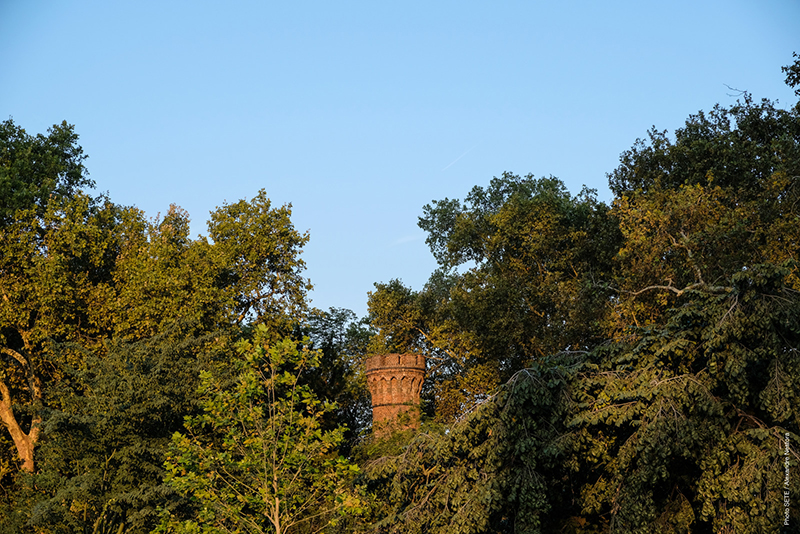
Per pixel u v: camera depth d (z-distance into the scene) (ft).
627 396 58.18
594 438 60.44
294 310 129.70
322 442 58.85
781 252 81.61
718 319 56.70
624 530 55.77
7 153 121.08
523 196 138.62
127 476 72.33
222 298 115.65
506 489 60.13
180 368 80.12
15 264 114.52
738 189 99.09
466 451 63.41
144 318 109.81
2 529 77.71
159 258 115.96
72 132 130.82
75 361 106.73
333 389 148.25
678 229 91.40
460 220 135.95
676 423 54.70
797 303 54.80
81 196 120.26
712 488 53.88
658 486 59.47
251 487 59.77
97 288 115.85
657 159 115.75
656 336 62.23
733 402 57.16
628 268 98.78
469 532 58.44
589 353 67.05
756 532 50.19
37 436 107.76
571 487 63.93
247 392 57.72
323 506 67.21
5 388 111.65
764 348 54.49
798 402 53.21
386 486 69.67
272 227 130.31
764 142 110.01
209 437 75.46
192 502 68.90
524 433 60.70
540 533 57.93
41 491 81.30
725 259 83.87
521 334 114.52
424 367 111.45
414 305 145.07
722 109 117.80
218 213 130.21
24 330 115.85
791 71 84.99
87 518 75.61
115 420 73.87
